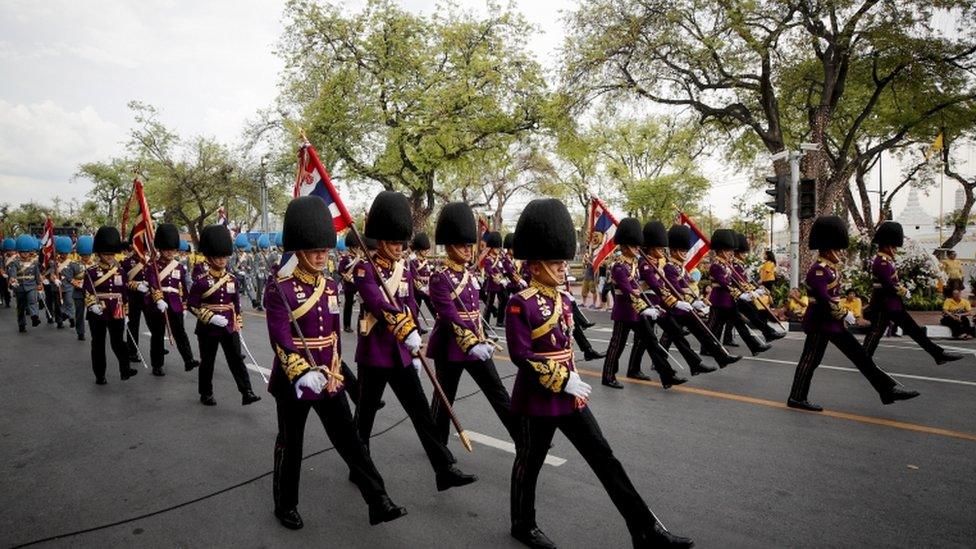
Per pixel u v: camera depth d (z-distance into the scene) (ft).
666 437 18.25
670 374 23.59
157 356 27.73
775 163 57.82
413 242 35.78
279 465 12.98
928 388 23.95
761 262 59.47
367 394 14.97
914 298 50.26
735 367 28.53
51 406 22.74
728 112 61.26
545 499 14.11
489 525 12.93
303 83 72.13
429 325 42.27
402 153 69.36
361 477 12.50
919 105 59.41
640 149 120.37
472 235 17.22
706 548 11.83
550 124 67.26
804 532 12.42
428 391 23.45
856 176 89.76
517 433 15.64
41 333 41.75
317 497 14.48
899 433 18.43
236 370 22.47
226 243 22.24
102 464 16.78
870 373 19.84
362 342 14.96
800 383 21.08
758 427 19.13
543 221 11.55
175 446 18.15
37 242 44.27
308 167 16.28
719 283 29.25
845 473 15.40
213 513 13.69
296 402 12.89
